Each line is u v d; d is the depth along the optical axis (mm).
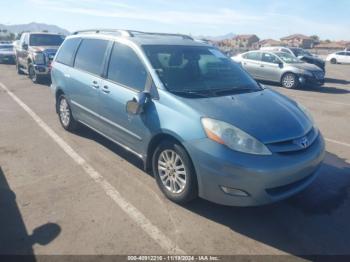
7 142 5699
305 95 11828
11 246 3029
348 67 29766
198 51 4742
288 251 3061
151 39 4684
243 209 3697
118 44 4746
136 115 4062
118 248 3039
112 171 4586
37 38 13617
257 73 14648
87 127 6078
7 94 10219
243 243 3154
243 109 3639
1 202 3748
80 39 5832
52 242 3092
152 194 3979
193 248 3068
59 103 6375
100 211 3605
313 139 3682
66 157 5059
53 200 3816
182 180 3635
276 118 3586
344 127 7270
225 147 3207
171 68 4207
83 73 5352
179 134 3461
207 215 3570
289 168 3229
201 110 3486
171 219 3488
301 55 18516
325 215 3633
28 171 4559
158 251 3016
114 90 4500
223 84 4363
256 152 3193
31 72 12945
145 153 4070
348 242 3199
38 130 6371
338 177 4566
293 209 3730
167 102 3734
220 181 3223
